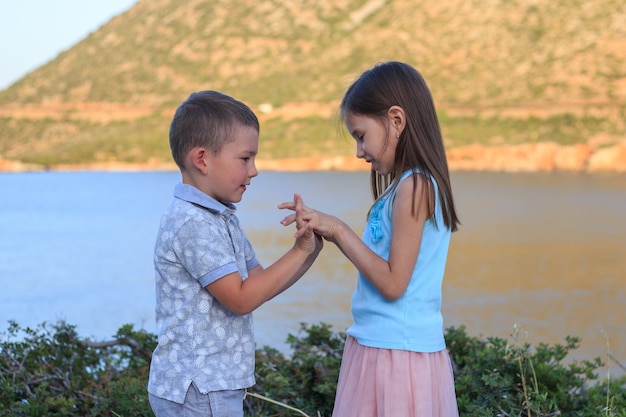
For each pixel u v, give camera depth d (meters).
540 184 49.97
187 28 123.50
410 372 2.80
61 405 3.97
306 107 93.38
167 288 2.75
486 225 26.00
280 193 47.03
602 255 17.98
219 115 2.76
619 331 9.42
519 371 4.06
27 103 115.88
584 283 13.73
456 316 10.68
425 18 106.81
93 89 115.88
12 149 104.81
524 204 35.53
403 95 2.85
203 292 2.73
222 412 2.70
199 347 2.71
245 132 2.79
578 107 78.25
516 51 92.94
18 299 12.98
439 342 2.87
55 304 12.46
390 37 104.69
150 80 114.56
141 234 25.89
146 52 121.44
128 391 3.98
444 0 109.00
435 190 2.82
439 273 2.87
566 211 31.67
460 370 4.30
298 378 4.41
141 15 132.62
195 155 2.77
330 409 4.14
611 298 11.98
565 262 16.77
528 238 21.95
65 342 4.71
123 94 113.12
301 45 111.44
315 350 4.89
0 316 11.37
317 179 61.69
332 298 11.62
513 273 15.08
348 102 2.94
